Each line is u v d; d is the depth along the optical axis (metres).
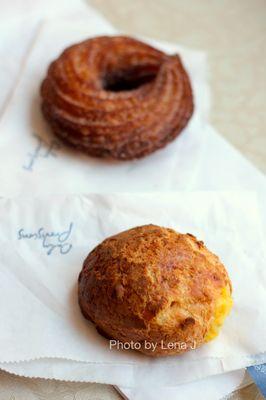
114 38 0.46
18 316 0.34
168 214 0.38
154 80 0.44
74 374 0.33
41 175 0.41
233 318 0.35
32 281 0.35
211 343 0.34
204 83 0.48
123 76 0.45
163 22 0.53
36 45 0.48
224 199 0.39
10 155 0.42
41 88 0.44
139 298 0.32
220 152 0.44
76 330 0.34
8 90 0.46
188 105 0.44
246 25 0.53
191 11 0.54
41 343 0.33
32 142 0.43
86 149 0.42
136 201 0.38
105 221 0.37
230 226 0.38
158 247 0.34
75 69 0.43
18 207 0.37
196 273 0.33
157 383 0.33
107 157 0.42
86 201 0.38
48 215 0.37
